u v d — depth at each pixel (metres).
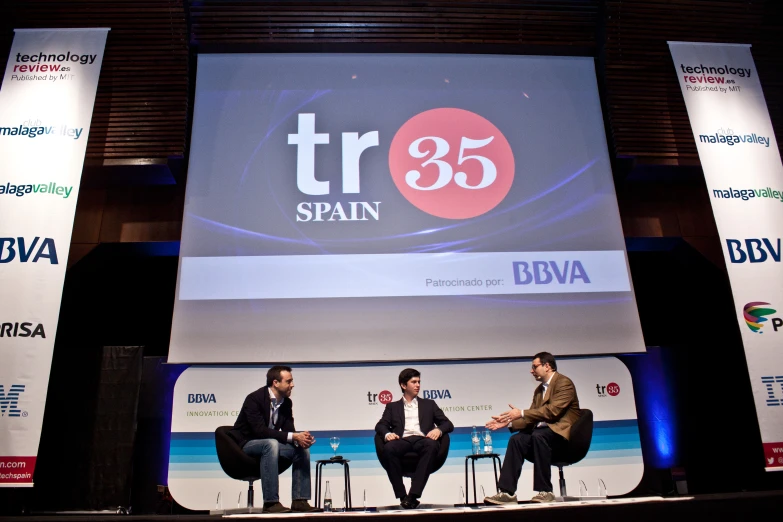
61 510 4.70
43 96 5.01
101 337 6.12
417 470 4.01
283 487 4.72
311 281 4.98
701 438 5.39
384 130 5.44
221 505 4.72
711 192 5.09
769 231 4.97
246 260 5.00
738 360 5.75
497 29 5.73
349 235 5.12
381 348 4.85
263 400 4.11
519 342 4.92
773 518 3.65
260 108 5.45
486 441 4.62
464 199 5.28
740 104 5.42
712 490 5.26
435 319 4.94
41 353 4.31
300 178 5.26
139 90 5.46
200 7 5.45
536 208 5.28
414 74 5.64
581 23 5.76
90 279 6.18
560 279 5.09
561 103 5.62
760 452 5.45
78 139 4.91
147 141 5.36
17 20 5.34
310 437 3.96
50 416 4.87
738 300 4.76
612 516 3.56
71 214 4.68
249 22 5.56
